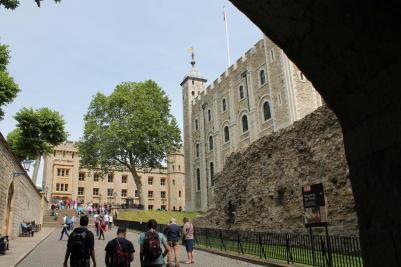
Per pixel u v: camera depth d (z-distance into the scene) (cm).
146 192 8806
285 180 2061
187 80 6109
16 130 4741
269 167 2242
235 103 4591
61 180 7762
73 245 703
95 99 5059
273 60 3859
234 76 4669
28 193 2639
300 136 1986
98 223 2548
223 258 1552
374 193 302
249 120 4228
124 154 4906
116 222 3809
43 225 3734
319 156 1805
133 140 4759
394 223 275
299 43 357
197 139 5634
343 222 1573
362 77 305
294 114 3450
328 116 1788
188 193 5747
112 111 4975
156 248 788
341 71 327
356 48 297
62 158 7888
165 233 1255
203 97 5525
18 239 2209
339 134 1700
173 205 8744
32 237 2397
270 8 351
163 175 9081
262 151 2342
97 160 4800
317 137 1844
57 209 4847
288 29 358
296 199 1939
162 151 4984
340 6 283
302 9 318
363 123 318
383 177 288
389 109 279
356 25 283
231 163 2744
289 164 2052
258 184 2327
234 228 2500
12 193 2000
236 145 4481
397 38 257
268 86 3909
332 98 358
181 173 9025
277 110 3719
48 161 7750
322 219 1167
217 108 5059
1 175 1664
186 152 5953
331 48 321
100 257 1569
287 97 3562
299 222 1886
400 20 249
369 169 308
